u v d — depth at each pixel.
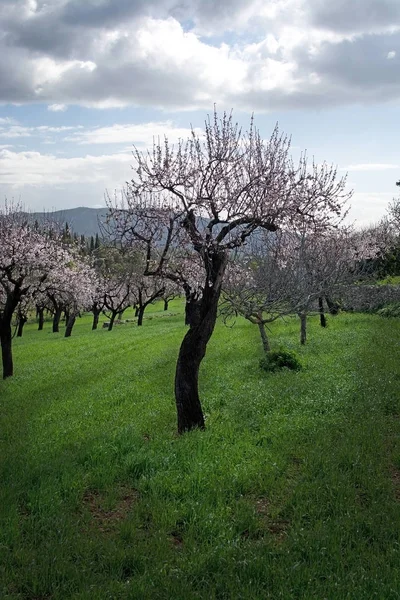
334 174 17.27
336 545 7.23
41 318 74.25
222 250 14.17
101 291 57.50
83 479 10.48
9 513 8.85
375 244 52.62
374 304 40.28
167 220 14.76
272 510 8.64
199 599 6.30
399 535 7.37
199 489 9.60
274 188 14.33
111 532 8.33
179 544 7.94
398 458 10.21
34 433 15.19
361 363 19.45
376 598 6.09
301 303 21.88
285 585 6.44
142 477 10.36
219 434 13.02
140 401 18.17
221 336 34.84
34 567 7.16
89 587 6.64
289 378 18.25
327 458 10.33
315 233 16.56
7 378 28.59
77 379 25.08
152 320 67.75
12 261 31.23
